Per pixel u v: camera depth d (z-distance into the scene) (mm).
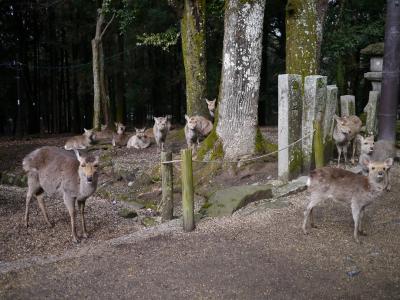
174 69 24500
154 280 4215
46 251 5641
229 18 8156
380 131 8789
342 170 5305
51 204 8078
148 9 17891
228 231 5520
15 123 27750
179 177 8477
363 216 5926
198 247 5027
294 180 7438
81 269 4590
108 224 6820
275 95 24906
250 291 3920
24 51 23688
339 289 3900
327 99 8258
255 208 6336
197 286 4051
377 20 14633
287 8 9102
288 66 9180
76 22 21453
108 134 14867
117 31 19953
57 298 3934
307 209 5340
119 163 10383
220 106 8484
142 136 12734
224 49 8359
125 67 20953
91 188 5809
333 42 14039
